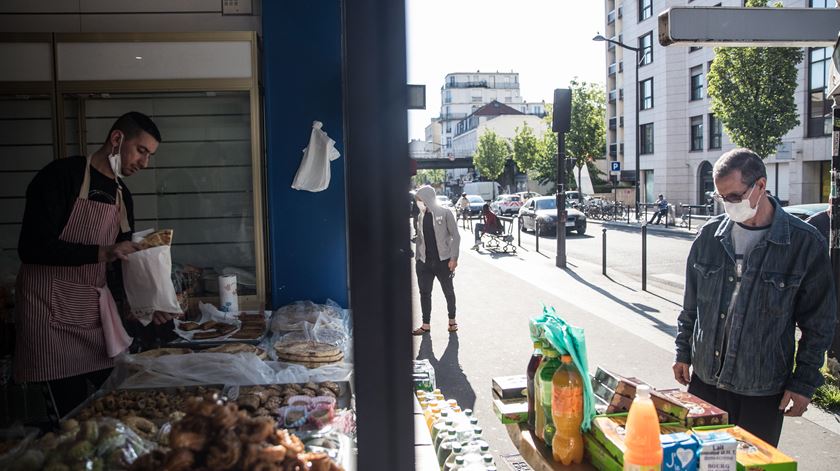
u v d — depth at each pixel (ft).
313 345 12.09
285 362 11.53
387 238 4.54
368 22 4.41
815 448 14.93
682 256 54.39
